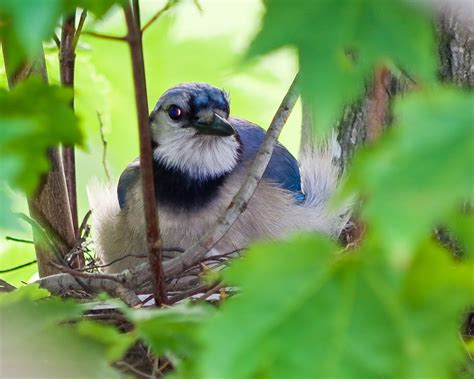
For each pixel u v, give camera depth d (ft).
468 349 15.70
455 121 9.34
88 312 22.21
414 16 10.23
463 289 10.71
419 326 10.57
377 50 10.19
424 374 10.41
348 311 10.65
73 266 28.27
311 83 10.27
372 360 10.49
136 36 15.12
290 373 10.52
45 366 14.17
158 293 18.99
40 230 18.30
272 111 39.63
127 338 13.98
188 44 36.22
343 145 31.86
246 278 10.96
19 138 12.17
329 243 11.05
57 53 29.81
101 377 14.34
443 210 8.99
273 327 10.69
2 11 10.19
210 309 14.26
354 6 10.27
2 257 32.42
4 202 11.06
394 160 9.18
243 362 10.63
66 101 13.94
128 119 36.65
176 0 20.24
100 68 34.12
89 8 14.26
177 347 13.79
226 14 36.73
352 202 30.19
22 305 14.69
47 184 27.45
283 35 10.29
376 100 13.76
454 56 27.27
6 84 28.27
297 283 10.84
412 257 10.50
